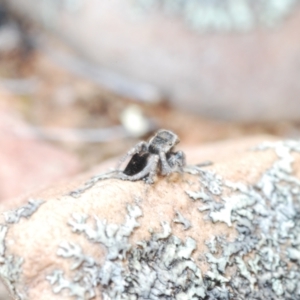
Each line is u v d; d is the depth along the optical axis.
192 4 0.18
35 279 0.09
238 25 0.18
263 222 0.10
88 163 0.16
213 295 0.10
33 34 0.20
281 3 0.18
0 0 0.21
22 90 0.19
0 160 0.15
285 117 0.19
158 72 0.19
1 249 0.09
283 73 0.18
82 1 0.19
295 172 0.11
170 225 0.10
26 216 0.09
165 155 0.10
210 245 0.10
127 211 0.10
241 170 0.11
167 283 0.10
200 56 0.18
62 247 0.09
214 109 0.19
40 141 0.16
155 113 0.19
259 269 0.10
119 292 0.09
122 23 0.18
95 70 0.20
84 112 0.18
